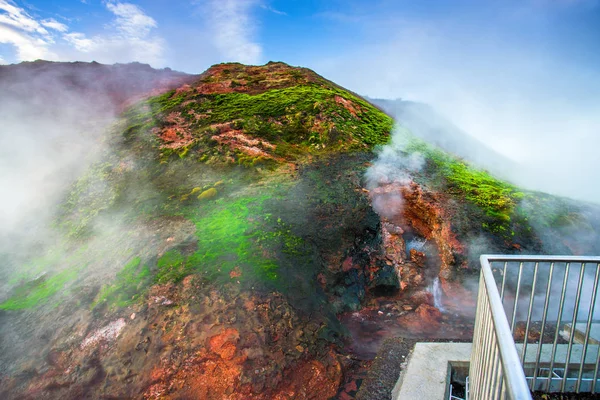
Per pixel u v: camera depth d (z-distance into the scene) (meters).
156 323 6.36
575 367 3.53
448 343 4.34
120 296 7.02
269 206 9.31
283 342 6.11
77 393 5.62
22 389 5.78
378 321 7.49
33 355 6.32
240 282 7.00
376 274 8.48
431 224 9.51
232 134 13.34
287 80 18.66
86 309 7.01
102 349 6.15
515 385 1.62
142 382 5.60
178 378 5.60
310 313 6.75
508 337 1.91
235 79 19.28
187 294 6.81
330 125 13.35
